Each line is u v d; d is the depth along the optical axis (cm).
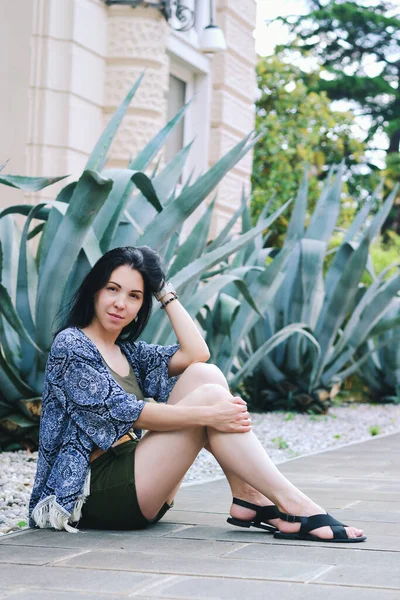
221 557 263
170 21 956
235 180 1095
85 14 817
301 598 219
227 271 709
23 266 512
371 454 560
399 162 2633
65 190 509
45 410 303
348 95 2820
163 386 319
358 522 324
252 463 292
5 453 504
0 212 503
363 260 753
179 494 392
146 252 308
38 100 789
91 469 301
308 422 749
